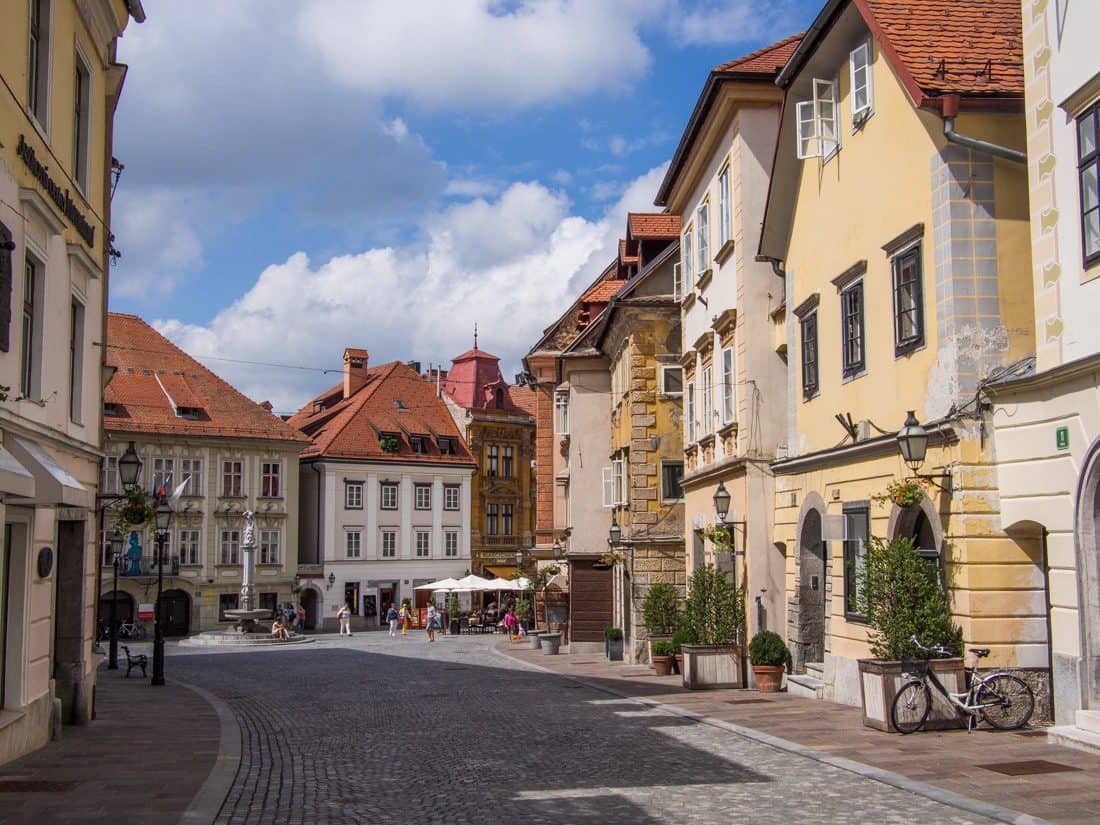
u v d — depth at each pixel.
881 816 9.52
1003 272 14.73
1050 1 13.23
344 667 33.16
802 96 19.97
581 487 39.28
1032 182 13.64
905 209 16.12
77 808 10.54
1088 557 12.67
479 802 10.74
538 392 48.16
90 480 17.02
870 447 16.98
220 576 63.16
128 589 59.28
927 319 15.40
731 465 23.36
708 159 26.14
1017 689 13.95
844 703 18.20
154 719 18.67
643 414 31.05
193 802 10.82
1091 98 12.42
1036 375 13.30
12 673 13.80
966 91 14.65
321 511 69.62
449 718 18.56
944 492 14.79
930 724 14.20
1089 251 12.54
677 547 30.92
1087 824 8.92
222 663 36.53
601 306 43.00
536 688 24.20
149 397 62.62
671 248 31.41
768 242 21.59
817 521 20.48
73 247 14.95
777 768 12.27
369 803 10.91
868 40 17.31
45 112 13.97
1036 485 13.62
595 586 38.97
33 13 13.68
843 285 18.47
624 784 11.51
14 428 12.43
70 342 15.80
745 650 22.38
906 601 14.60
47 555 14.65
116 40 17.48
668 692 21.95
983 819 9.33
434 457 75.50
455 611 60.22
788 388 21.48
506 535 80.12
